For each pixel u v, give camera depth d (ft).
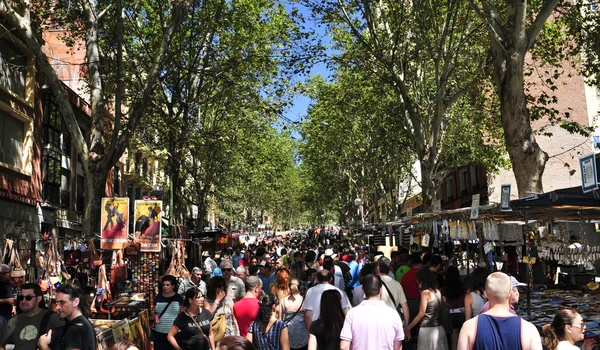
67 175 92.89
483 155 92.27
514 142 42.24
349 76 92.73
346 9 70.44
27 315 22.07
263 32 82.79
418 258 39.29
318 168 164.96
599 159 21.94
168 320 26.68
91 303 33.55
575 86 106.32
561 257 36.32
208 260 52.34
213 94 92.79
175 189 84.53
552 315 31.09
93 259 40.04
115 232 40.16
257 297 27.94
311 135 131.34
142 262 40.32
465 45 74.59
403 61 71.00
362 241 124.98
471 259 60.08
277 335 21.98
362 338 18.38
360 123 110.83
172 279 27.14
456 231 44.29
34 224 75.56
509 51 41.88
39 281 37.83
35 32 65.62
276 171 136.46
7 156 69.87
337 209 231.30
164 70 76.89
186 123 83.30
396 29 70.90
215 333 25.81
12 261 38.63
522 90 42.34
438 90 65.77
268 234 212.64
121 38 52.95
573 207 32.55
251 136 103.35
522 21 41.42
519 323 14.26
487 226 39.58
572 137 104.12
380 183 130.72
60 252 40.63
